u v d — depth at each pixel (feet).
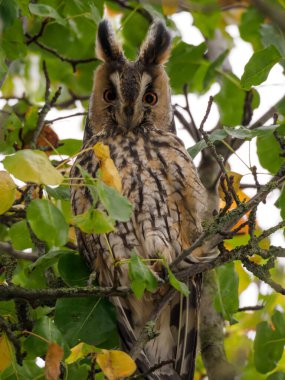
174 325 32.32
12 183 23.90
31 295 26.11
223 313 33.40
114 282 26.30
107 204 23.06
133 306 32.27
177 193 33.24
